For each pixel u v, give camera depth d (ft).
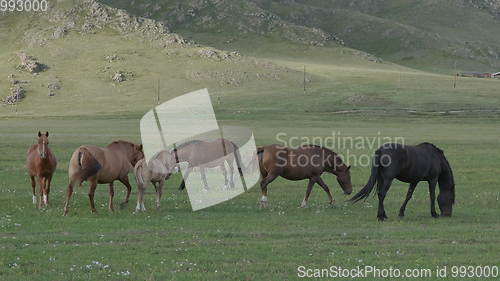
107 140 193.16
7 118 403.75
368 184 65.67
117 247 50.65
